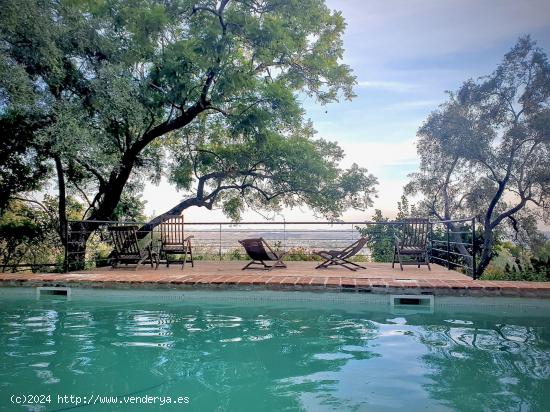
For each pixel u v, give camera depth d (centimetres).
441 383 345
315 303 671
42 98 989
